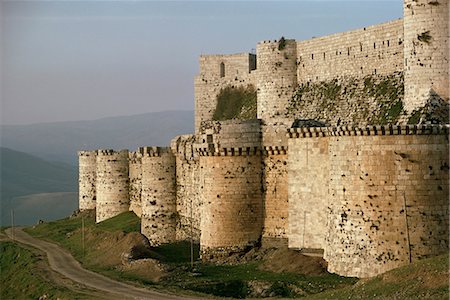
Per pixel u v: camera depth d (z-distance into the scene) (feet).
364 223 239.09
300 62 455.63
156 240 403.13
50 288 293.23
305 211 274.77
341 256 245.65
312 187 272.51
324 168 269.03
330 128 254.68
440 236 234.79
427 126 234.38
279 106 458.91
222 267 288.92
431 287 204.03
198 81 568.41
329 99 421.59
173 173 404.77
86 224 505.25
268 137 298.35
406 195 234.79
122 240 356.38
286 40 459.73
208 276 274.16
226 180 301.43
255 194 300.40
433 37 322.96
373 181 237.66
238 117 529.04
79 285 290.76
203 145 305.73
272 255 282.77
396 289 208.85
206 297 246.06
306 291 238.68
